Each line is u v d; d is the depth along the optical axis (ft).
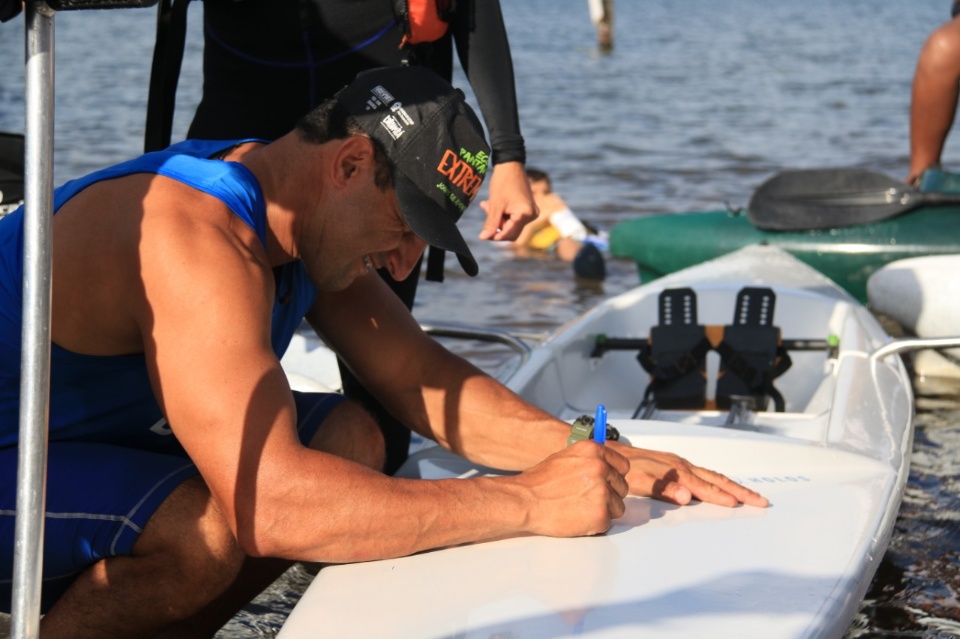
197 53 54.65
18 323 6.00
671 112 39.04
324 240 6.30
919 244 16.53
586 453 6.27
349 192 6.12
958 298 13.69
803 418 10.19
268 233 6.23
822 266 16.98
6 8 4.42
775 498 7.04
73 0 4.40
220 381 5.45
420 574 5.84
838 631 5.60
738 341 10.83
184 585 5.99
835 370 10.95
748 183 26.68
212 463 5.49
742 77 52.16
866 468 7.62
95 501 5.98
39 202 4.51
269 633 7.81
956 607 8.16
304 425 7.11
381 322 7.58
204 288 5.53
